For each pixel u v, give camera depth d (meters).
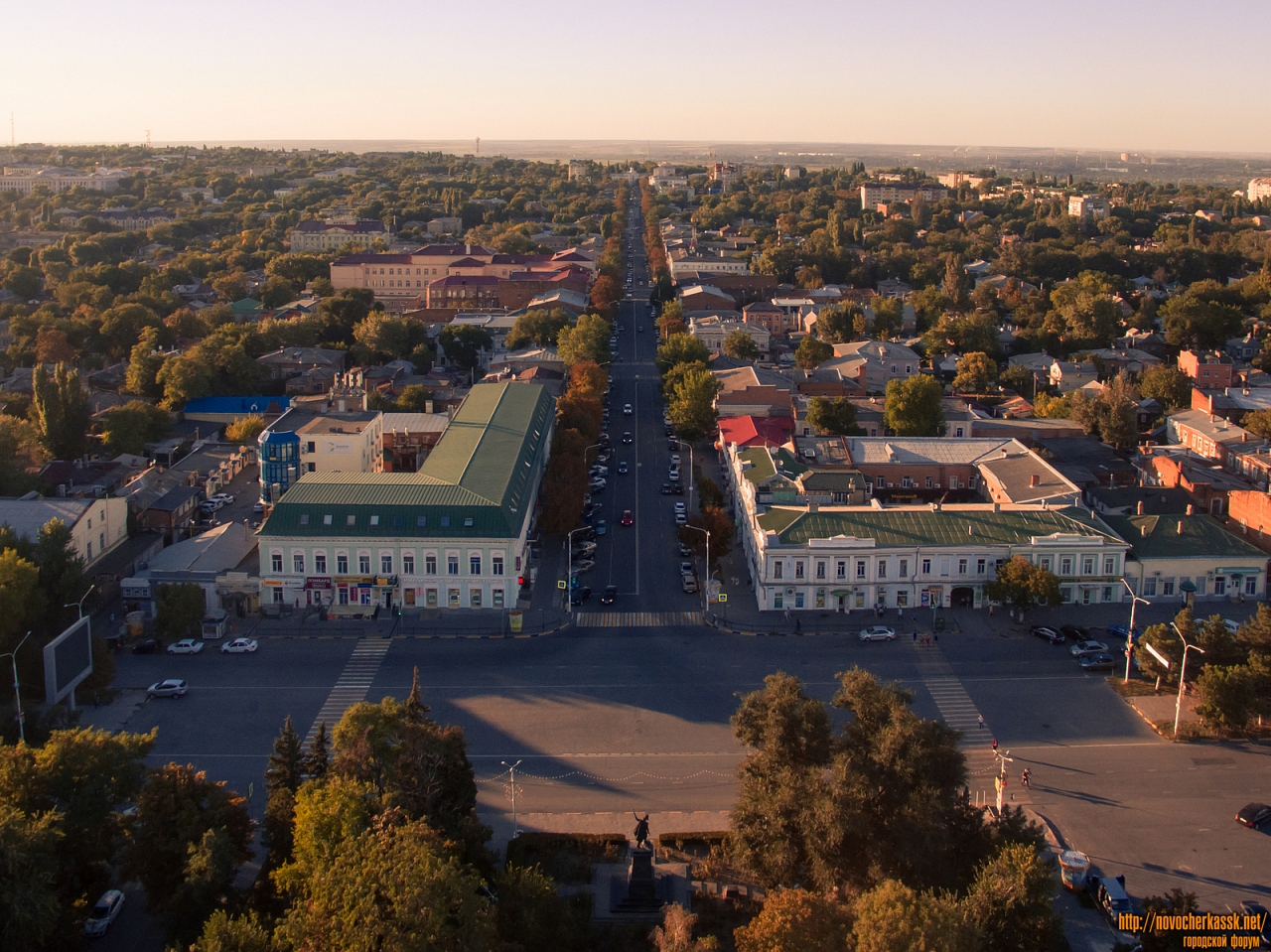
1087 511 172.62
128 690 138.62
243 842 96.12
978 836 94.38
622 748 125.94
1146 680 139.88
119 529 179.62
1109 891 96.69
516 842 105.62
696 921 90.50
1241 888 100.50
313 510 162.12
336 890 77.31
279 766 102.56
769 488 185.00
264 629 156.38
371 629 156.25
